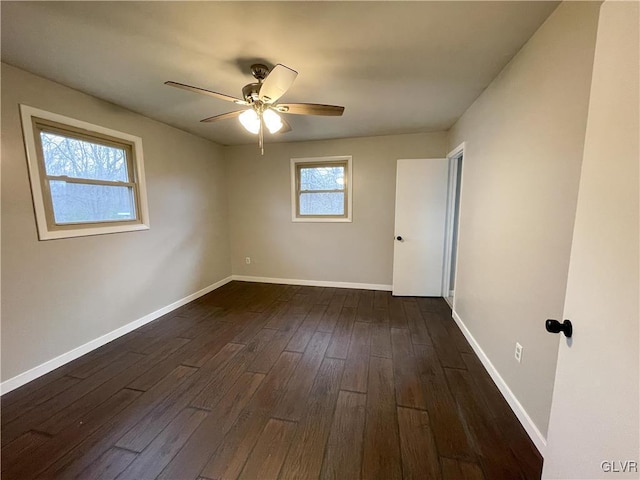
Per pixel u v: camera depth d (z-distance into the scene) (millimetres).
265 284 4531
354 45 1696
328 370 2174
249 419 1676
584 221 914
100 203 2602
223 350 2479
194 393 1911
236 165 4477
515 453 1428
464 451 1443
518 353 1668
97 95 2432
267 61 1888
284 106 1977
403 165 3703
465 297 2740
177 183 3482
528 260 1574
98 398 1858
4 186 1890
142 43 1674
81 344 2393
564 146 1286
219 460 1407
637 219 699
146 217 3023
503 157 1916
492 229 2086
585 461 874
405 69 1993
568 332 976
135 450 1463
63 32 1559
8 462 1394
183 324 3029
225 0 1309
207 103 2621
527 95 1621
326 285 4410
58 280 2215
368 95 2465
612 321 777
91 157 2512
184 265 3637
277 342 2623
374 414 1708
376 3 1332
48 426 1620
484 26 1504
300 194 4348
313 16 1432
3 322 1896
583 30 1167
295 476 1323
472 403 1796
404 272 3885
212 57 1834
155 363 2275
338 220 4203
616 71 775
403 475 1320
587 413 872
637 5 702
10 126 1915
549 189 1392
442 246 3783
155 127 3129
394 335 2752
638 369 690
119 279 2738
